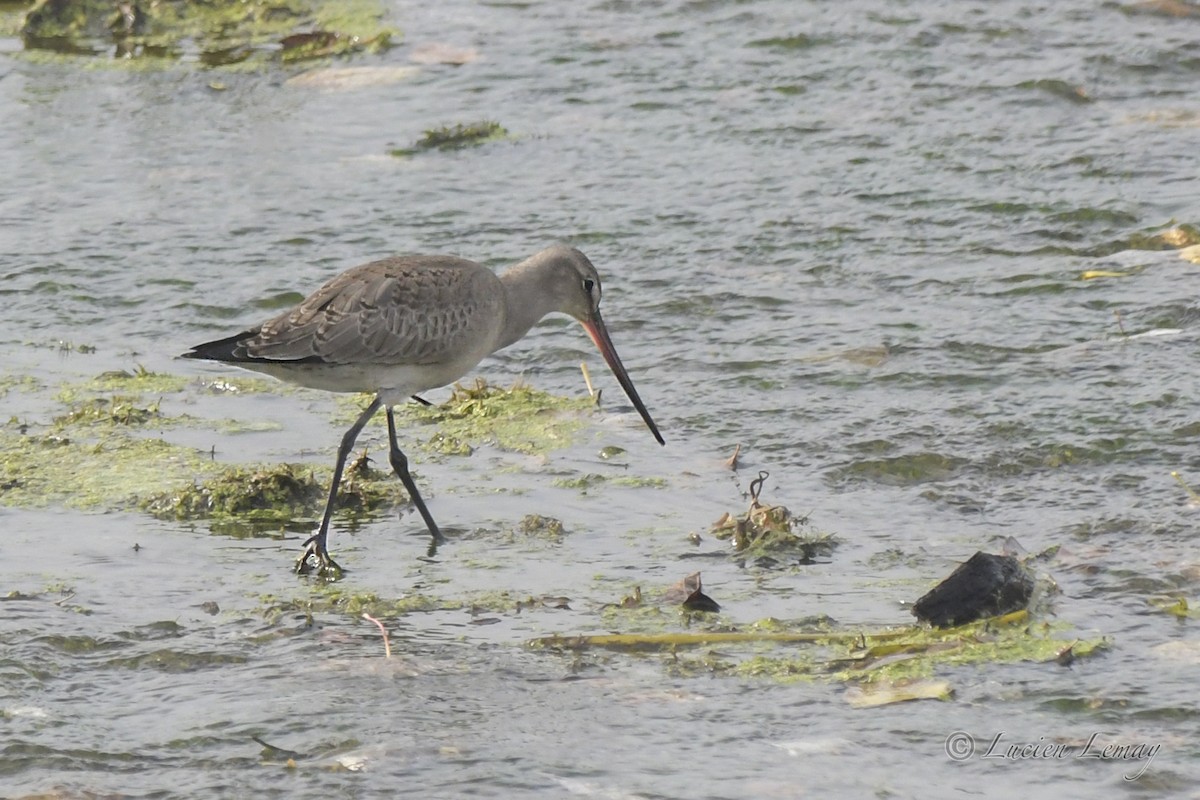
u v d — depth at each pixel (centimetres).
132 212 1848
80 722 917
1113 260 1664
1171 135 1977
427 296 1217
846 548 1148
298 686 955
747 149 2000
